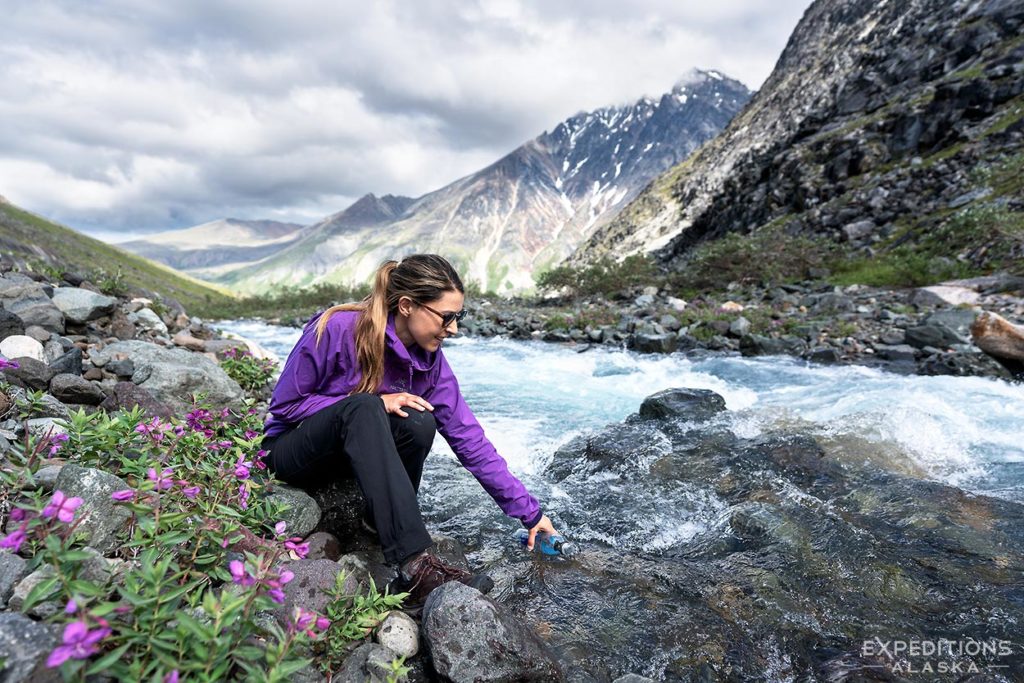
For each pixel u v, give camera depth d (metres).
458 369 10.07
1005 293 13.61
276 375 6.28
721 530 3.29
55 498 1.43
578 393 7.95
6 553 1.75
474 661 1.91
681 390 6.10
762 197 37.72
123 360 4.35
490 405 7.15
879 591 2.66
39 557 1.65
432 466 4.39
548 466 4.57
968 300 13.59
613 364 10.49
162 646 1.31
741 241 23.28
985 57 30.84
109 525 1.93
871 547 3.02
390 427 2.51
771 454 4.45
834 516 3.38
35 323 5.02
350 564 2.57
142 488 1.76
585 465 4.48
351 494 2.89
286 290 47.06
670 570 2.85
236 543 1.96
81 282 7.92
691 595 2.63
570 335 14.44
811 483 3.92
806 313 14.20
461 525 3.34
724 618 2.46
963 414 5.86
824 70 59.97
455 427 2.79
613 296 26.44
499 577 2.73
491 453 2.79
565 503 3.73
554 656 2.15
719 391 7.81
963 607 2.54
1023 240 16.44
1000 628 2.38
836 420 5.41
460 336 15.70
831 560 2.91
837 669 2.11
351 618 1.95
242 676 1.52
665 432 5.11
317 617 1.61
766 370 9.36
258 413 4.47
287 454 2.59
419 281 2.43
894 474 4.05
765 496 3.71
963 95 28.58
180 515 1.76
